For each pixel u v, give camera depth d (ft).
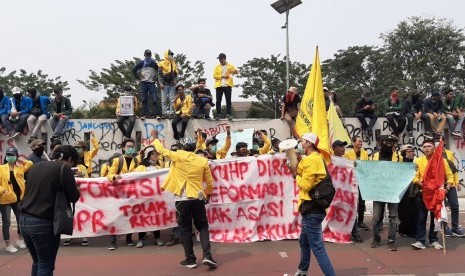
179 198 23.29
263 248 27.14
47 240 16.34
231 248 27.27
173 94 50.44
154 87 50.14
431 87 154.92
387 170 27.30
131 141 29.66
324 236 28.43
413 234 29.89
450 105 50.62
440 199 25.40
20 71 138.21
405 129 50.24
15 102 46.50
